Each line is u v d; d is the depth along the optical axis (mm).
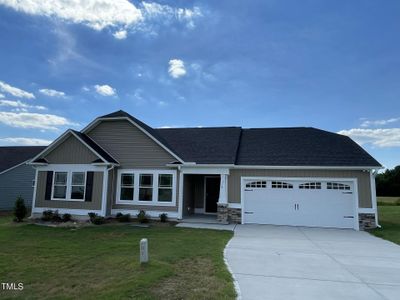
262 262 8469
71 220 16734
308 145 18734
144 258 7535
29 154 28438
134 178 17953
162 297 5543
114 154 18422
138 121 19062
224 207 16844
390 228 15547
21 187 26609
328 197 16328
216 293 5777
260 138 20750
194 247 9977
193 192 21375
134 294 5656
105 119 18531
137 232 13227
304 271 7672
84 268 7551
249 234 13414
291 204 16672
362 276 7336
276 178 16922
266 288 6305
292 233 14008
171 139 21266
